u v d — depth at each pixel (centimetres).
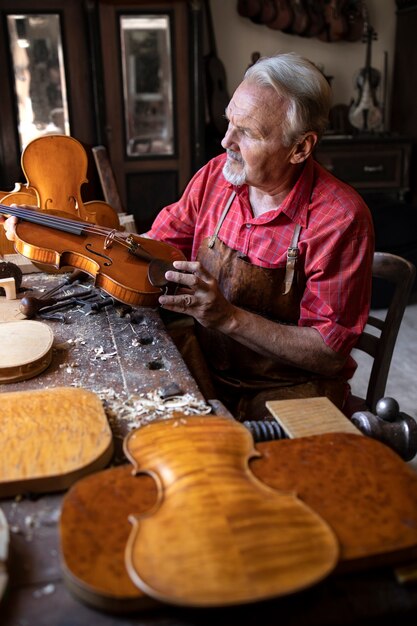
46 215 147
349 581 67
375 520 71
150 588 60
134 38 346
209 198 156
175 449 81
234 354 153
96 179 242
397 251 363
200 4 345
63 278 164
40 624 62
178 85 360
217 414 100
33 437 86
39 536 73
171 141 372
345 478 78
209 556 64
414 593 66
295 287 142
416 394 278
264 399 146
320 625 63
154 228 167
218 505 70
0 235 167
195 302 126
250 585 61
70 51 342
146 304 137
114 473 78
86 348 125
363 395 279
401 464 81
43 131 353
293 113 125
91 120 357
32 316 138
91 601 62
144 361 120
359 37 453
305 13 437
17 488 79
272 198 142
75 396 97
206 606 59
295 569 63
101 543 67
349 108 467
